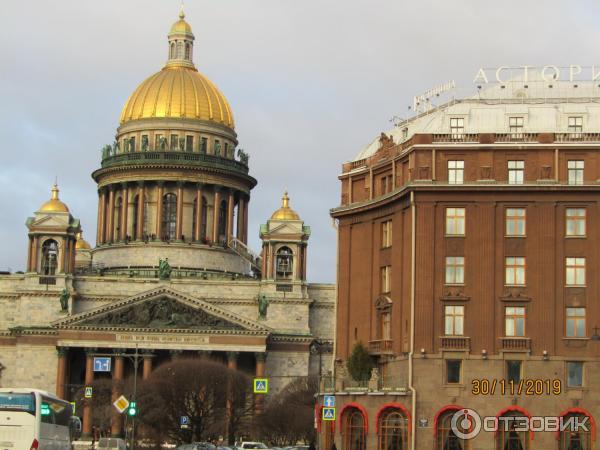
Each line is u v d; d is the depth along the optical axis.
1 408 89.69
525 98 142.88
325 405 125.00
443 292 129.12
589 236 127.75
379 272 139.62
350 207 144.38
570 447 125.12
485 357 127.06
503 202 129.62
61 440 100.38
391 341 134.62
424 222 130.50
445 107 141.75
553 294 127.31
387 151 141.50
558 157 129.50
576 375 126.25
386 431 129.25
